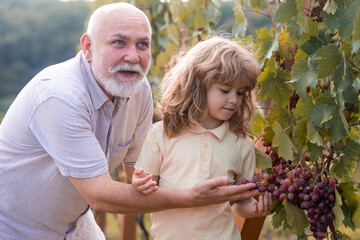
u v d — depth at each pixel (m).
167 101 2.31
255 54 2.34
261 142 2.49
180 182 2.25
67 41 21.30
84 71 2.24
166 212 2.28
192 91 2.25
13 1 21.03
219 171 2.25
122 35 2.11
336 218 2.02
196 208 2.23
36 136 2.14
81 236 2.63
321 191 2.04
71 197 2.30
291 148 2.12
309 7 2.19
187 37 4.39
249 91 2.29
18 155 2.26
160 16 4.81
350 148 2.07
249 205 2.25
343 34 1.92
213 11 4.52
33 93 2.16
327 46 1.91
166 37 4.79
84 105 2.15
